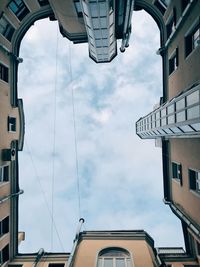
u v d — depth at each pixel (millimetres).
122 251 22672
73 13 28719
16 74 28391
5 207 25547
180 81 23844
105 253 22578
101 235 24891
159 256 22531
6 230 26125
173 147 27062
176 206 26469
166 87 28844
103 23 25922
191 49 21984
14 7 26484
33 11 28781
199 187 21656
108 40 30625
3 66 26203
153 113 28281
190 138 22188
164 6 27812
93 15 24172
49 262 25516
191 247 25703
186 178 23422
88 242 23844
